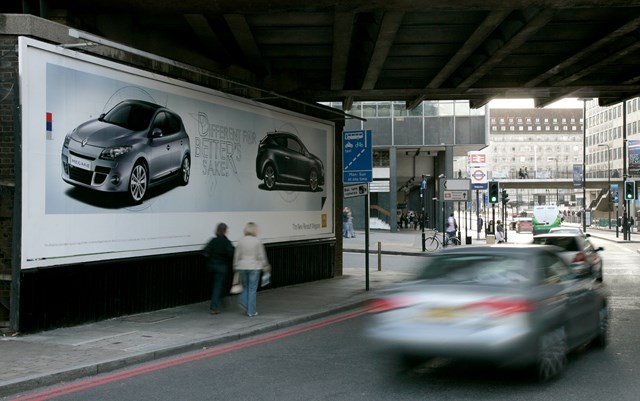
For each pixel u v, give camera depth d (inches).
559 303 290.2
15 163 386.3
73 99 424.8
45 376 295.4
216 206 577.9
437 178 2132.1
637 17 519.5
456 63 650.8
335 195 812.0
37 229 397.7
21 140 386.9
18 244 386.6
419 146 1882.4
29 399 272.5
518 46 575.8
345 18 483.8
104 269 451.8
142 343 376.8
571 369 309.3
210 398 270.2
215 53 598.9
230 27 521.0
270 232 666.2
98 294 447.2
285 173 695.7
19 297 388.2
